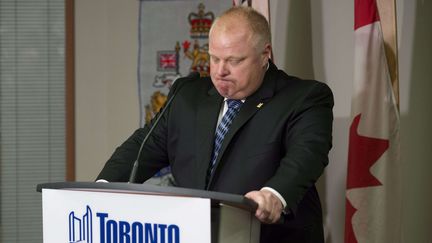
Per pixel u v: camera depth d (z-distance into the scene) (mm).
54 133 4441
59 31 4395
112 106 4203
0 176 4473
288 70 3811
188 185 2248
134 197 1604
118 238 1630
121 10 4148
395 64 3248
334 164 3705
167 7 4082
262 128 2178
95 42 4207
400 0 3561
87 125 4250
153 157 2430
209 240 1514
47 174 4477
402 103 3578
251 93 2227
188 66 4082
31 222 4496
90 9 4195
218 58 2119
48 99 4426
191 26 4066
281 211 1747
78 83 4238
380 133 3234
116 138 4215
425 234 3596
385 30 3264
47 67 4414
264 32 2143
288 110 2176
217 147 2221
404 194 3596
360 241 3242
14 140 4453
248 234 1647
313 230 2258
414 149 3584
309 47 3758
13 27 4398
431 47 3537
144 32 4113
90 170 4277
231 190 2143
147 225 1588
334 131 3703
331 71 3711
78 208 1707
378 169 3234
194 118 2311
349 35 3670
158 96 4121
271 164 2145
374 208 3240
